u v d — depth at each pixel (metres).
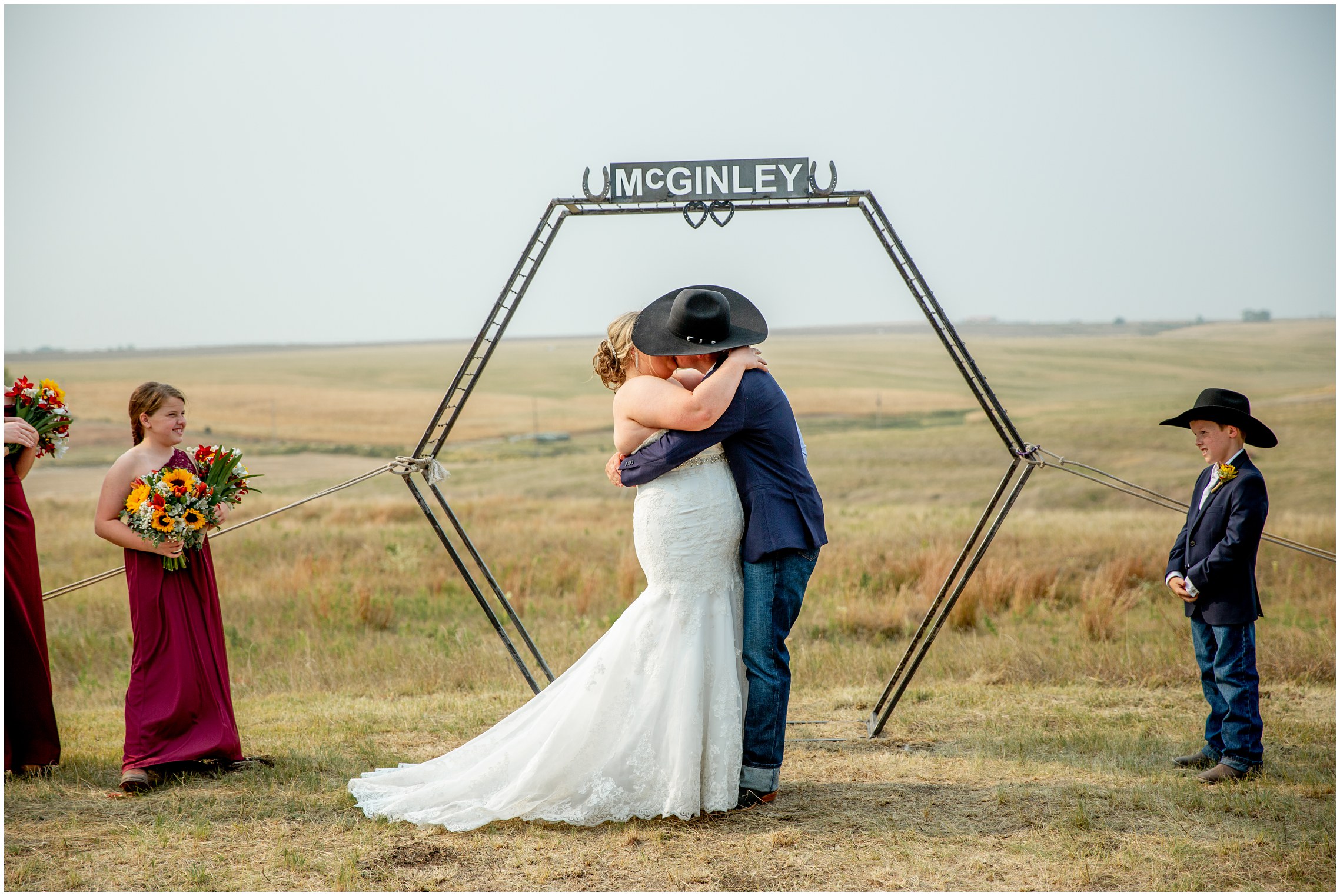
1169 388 98.25
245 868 3.42
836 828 3.77
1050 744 4.82
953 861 3.45
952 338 4.78
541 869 3.39
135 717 4.27
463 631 7.91
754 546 3.85
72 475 52.03
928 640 4.86
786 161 4.68
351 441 72.12
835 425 71.06
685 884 3.28
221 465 4.58
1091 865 3.40
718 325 3.82
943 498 31.44
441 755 4.53
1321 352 128.25
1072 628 7.78
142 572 4.33
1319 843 3.54
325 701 6.00
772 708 3.92
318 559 12.50
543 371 131.50
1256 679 4.26
